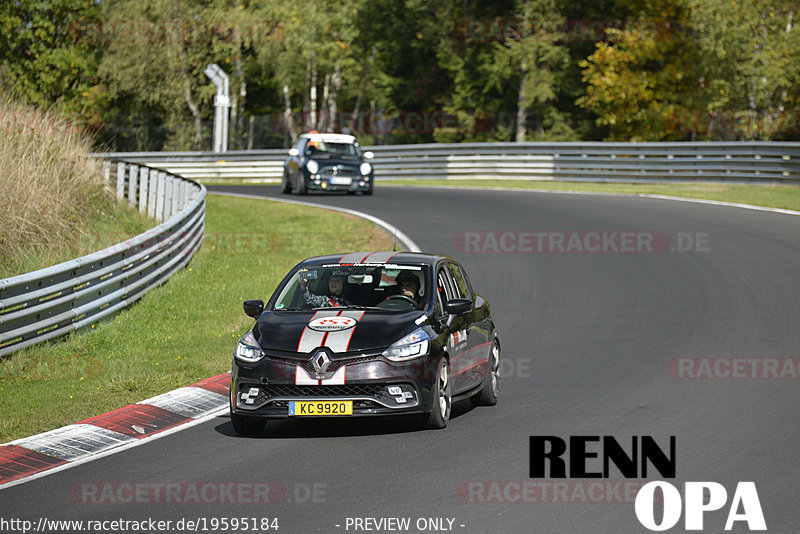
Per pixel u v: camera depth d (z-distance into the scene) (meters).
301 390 30.11
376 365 30.09
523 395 36.28
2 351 41.25
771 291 55.12
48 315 44.91
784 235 73.88
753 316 49.16
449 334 32.34
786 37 165.12
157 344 45.44
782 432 29.89
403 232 79.81
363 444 29.55
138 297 54.69
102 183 80.25
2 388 37.53
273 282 61.81
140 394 36.31
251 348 31.05
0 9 182.00
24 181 63.66
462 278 36.84
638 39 174.88
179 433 31.47
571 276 61.75
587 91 187.50
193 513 22.94
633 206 92.81
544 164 128.38
